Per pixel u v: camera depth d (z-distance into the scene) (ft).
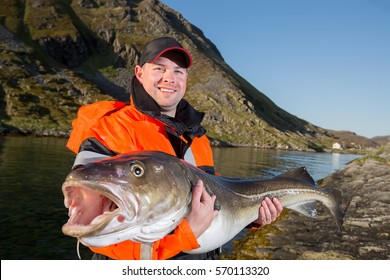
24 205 50.11
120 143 9.23
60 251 34.12
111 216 7.27
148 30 522.06
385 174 76.38
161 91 10.54
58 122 246.06
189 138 11.36
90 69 428.97
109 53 470.80
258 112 458.91
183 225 8.78
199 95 437.58
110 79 422.00
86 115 9.48
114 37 486.38
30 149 125.70
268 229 30.42
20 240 36.37
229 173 112.78
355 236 27.53
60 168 85.87
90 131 9.12
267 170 126.93
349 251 24.08
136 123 9.75
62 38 415.85
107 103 10.03
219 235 11.01
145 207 8.08
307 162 195.31
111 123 9.42
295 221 32.48
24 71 302.66
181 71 10.96
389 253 23.49
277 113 517.96
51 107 266.57
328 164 192.65
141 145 9.57
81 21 492.54
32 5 451.94
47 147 138.31
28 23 417.90
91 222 7.11
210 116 395.75
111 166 7.89
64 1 517.55
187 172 9.73
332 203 18.94
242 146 347.77
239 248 28.02
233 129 384.68
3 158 96.78
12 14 417.08
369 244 25.43
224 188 11.98
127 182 7.86
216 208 10.64
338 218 19.35
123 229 7.56
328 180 74.43
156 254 8.75
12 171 76.69
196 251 10.38
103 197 7.80
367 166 95.09
